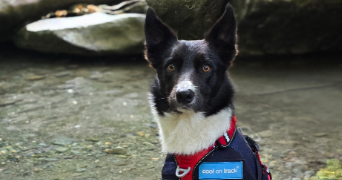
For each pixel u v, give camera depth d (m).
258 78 2.16
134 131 1.55
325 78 2.13
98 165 1.32
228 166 0.97
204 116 1.00
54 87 2.05
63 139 1.49
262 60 2.51
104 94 1.95
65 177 1.25
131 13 2.63
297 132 1.54
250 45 2.50
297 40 2.50
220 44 1.06
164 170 1.04
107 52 2.53
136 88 2.04
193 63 1.03
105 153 1.39
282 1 2.27
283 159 1.35
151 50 1.09
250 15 2.32
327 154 1.38
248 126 1.59
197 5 1.30
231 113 1.03
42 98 1.90
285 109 1.73
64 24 2.55
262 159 1.35
